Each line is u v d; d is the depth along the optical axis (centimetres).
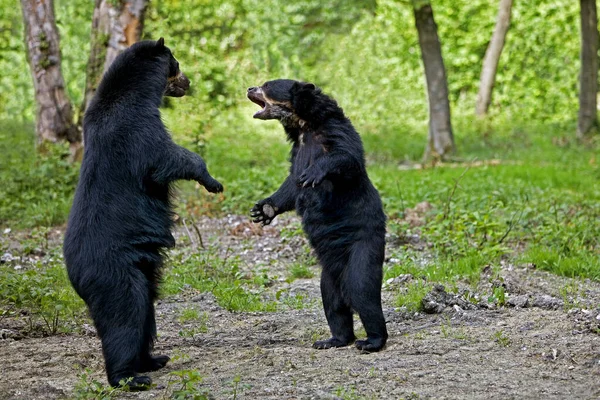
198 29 3262
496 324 1039
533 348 929
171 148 862
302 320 1107
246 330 1065
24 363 917
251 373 857
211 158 2506
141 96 879
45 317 1099
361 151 959
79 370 894
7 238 1636
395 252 1432
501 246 1470
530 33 4031
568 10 3978
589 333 980
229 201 1892
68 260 832
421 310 1112
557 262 1364
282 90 975
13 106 3406
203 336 1038
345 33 3753
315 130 975
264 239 1627
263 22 3531
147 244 852
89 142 859
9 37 3425
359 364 879
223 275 1334
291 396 778
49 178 1945
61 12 3284
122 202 839
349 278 941
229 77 3322
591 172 2562
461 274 1289
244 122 3328
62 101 2105
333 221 954
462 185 2147
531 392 785
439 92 2914
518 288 1212
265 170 2312
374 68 3744
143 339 859
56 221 1778
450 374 839
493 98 4062
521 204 1847
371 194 960
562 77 4019
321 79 3694
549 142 3347
